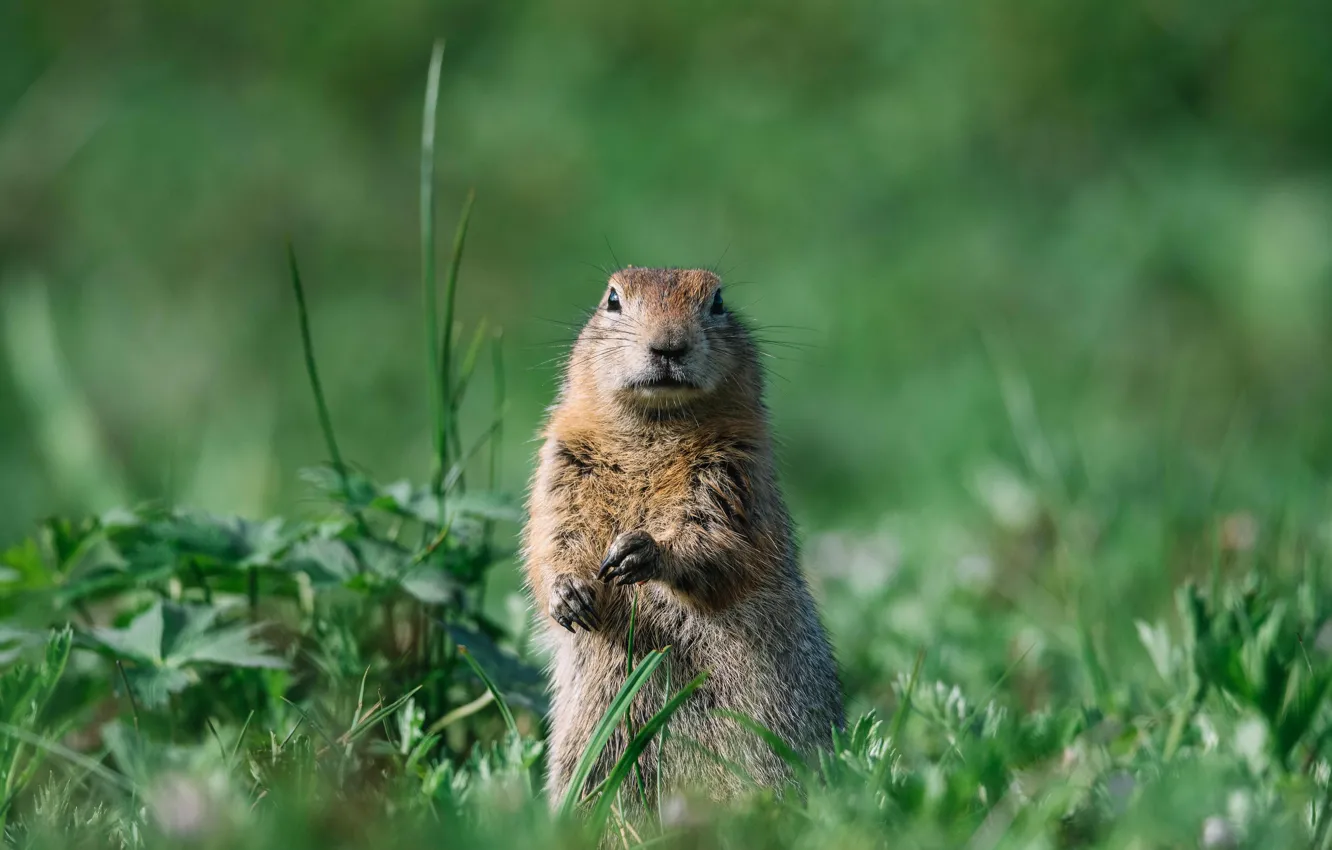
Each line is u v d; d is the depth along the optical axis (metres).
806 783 5.49
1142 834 4.91
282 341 20.45
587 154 21.20
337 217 21.38
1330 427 16.17
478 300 20.62
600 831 5.16
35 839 5.07
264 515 11.79
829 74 21.45
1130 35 20.67
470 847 4.84
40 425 12.39
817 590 10.35
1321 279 18.78
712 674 6.55
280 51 22.58
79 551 7.47
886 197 20.31
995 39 20.72
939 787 5.18
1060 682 8.31
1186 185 19.94
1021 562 10.39
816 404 18.47
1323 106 20.42
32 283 19.42
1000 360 17.36
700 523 6.63
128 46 22.53
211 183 21.28
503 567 11.23
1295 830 5.08
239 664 6.30
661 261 20.03
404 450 17.64
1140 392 18.66
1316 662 7.23
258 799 5.38
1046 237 20.03
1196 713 6.63
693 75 21.72
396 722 6.89
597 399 6.99
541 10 22.34
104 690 7.07
